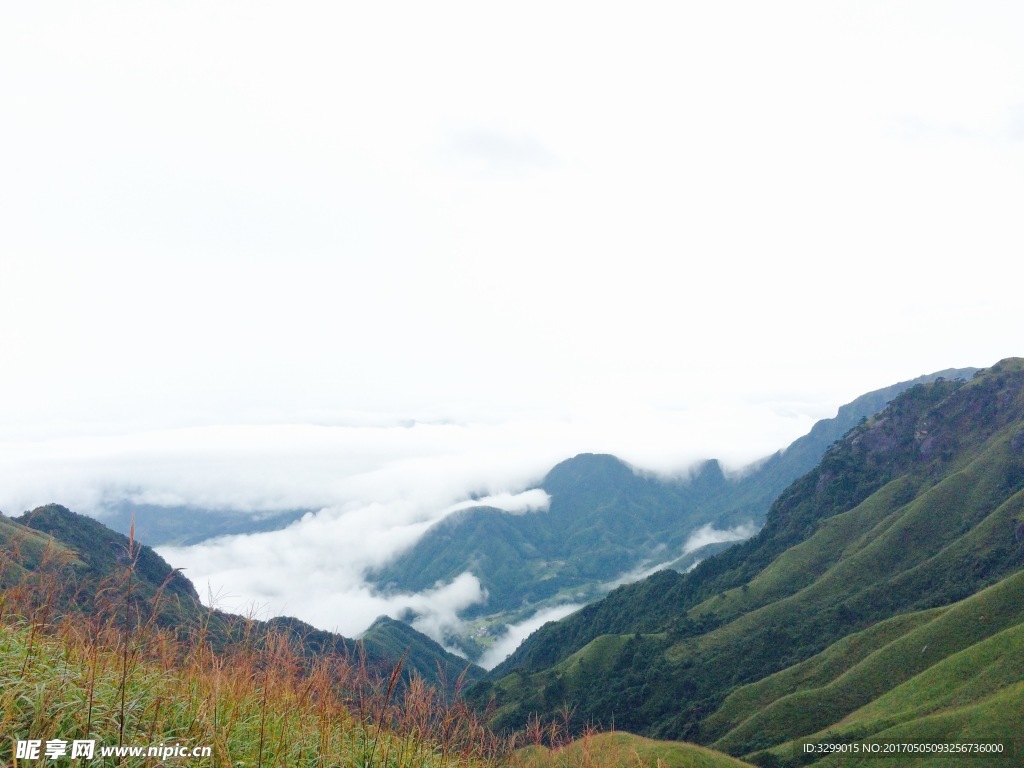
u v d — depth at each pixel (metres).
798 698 126.94
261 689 8.11
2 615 7.09
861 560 198.12
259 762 6.84
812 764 93.75
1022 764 77.88
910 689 111.06
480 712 9.95
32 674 6.88
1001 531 177.12
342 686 8.72
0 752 6.22
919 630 132.12
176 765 6.41
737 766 26.28
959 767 79.19
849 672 131.25
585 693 166.25
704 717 141.75
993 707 88.00
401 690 9.08
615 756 10.55
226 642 8.27
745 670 161.50
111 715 6.75
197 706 7.34
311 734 7.89
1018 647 104.81
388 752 8.29
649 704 156.88
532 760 9.99
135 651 7.42
